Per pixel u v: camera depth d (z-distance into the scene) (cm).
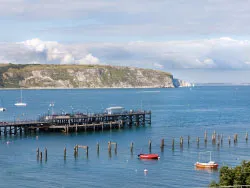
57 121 15162
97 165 9712
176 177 8738
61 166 9631
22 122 14238
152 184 8275
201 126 16900
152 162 10006
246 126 16862
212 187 5916
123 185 8244
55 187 8131
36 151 11275
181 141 12069
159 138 13550
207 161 10088
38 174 8994
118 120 16362
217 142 12669
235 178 6000
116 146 11100
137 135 14175
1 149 11556
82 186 8188
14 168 9481
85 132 14575
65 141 12788
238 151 11250
